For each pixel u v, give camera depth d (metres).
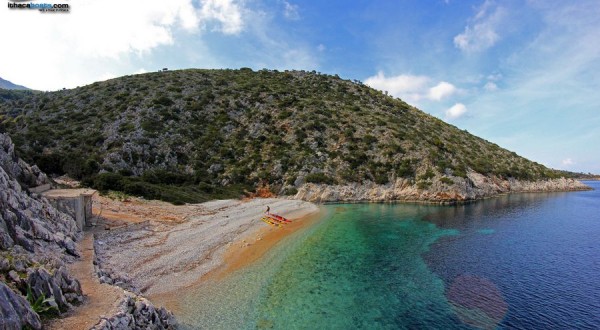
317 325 17.81
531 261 29.05
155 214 37.72
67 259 19.00
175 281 21.77
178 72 107.12
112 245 25.81
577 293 22.56
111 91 85.75
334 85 118.38
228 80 103.38
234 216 42.09
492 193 76.88
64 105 77.44
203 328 16.73
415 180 68.62
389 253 30.75
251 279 23.14
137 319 14.20
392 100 118.81
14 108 79.12
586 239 36.62
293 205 54.44
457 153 85.38
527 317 19.39
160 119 73.88
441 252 31.44
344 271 25.72
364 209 55.72
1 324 9.71
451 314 19.58
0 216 15.77
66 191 28.97
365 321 18.50
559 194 84.94
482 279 24.91
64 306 13.07
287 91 99.38
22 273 12.79
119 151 60.09
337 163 70.88
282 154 71.50
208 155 69.00
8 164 25.22
